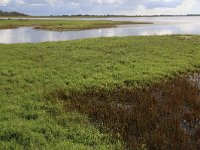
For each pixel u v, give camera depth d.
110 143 10.38
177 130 11.38
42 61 22.30
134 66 21.27
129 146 10.32
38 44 31.44
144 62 22.44
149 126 11.84
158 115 12.97
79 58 23.31
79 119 12.19
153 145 10.30
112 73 18.97
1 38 51.47
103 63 21.77
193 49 29.12
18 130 10.62
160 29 79.00
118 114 12.93
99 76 18.31
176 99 15.14
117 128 11.50
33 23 99.44
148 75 18.95
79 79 17.67
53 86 16.39
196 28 83.88
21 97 14.43
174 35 42.12
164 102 14.79
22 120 11.72
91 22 107.12
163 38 37.75
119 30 74.00
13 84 16.53
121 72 19.23
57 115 12.57
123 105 14.59
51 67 20.34
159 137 10.70
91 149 9.74
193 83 18.64
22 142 10.05
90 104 14.11
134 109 13.62
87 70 19.66
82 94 15.66
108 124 11.86
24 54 25.02
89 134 10.84
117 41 34.03
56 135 10.73
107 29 78.12
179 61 23.36
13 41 46.28
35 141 10.12
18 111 12.51
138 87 17.11
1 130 10.63
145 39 36.56
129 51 27.03
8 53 25.31
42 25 89.12
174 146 10.15
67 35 57.72
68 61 22.22
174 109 13.91
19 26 88.81
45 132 10.82
